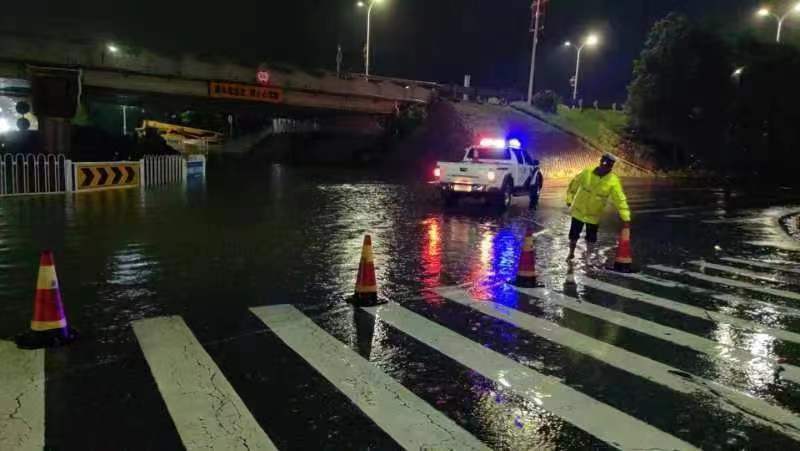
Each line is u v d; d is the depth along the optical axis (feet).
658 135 178.40
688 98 171.01
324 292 24.13
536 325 20.36
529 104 176.45
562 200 75.36
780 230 52.11
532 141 151.23
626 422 13.15
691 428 12.95
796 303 24.73
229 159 202.59
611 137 174.19
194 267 28.43
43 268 17.21
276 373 15.43
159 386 14.40
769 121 177.47
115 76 131.54
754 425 13.17
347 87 159.74
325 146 208.95
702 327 20.77
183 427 12.36
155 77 135.74
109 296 22.84
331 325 19.76
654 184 126.62
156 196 64.03
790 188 123.85
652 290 26.48
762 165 179.83
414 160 151.23
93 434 11.99
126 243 34.37
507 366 16.38
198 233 38.70
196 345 17.46
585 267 31.45
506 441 12.14
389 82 167.63
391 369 15.93
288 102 155.94
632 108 181.68
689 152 178.81
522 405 13.88
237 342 17.81
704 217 61.46
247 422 12.66
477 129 148.77
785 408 14.11
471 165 57.31
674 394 14.78
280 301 22.62
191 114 287.07
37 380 14.64
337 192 76.74
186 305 21.77
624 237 30.89
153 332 18.58
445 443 11.98
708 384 15.49
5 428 12.16
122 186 74.54
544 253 35.37
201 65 139.64
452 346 17.92
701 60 170.30
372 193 75.97
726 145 181.27
